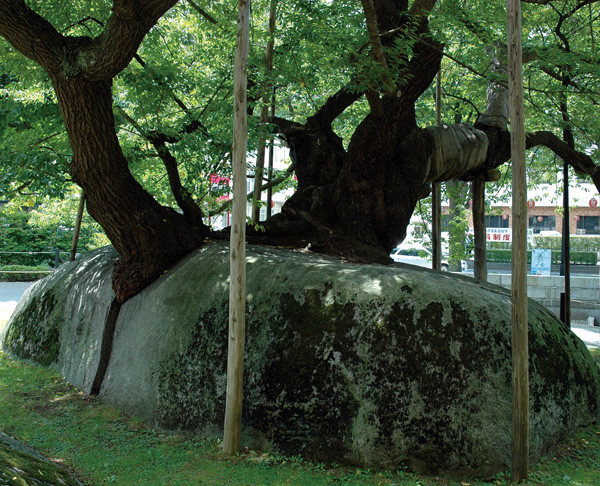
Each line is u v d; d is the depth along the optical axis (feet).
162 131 26.23
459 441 16.21
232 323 16.74
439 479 15.79
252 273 21.01
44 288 30.32
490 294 19.36
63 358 25.71
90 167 22.27
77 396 22.34
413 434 16.33
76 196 45.27
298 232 28.17
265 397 17.83
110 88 21.85
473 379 16.81
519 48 15.23
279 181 33.04
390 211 27.86
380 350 17.16
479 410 16.52
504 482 15.51
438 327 17.40
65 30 27.04
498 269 73.05
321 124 31.04
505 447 16.24
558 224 97.25
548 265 54.75
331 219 28.76
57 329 27.35
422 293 18.10
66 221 54.95
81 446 17.61
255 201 26.50
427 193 30.96
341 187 28.37
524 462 15.43
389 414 16.49
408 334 17.29
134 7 18.52
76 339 25.30
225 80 28.27
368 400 16.70
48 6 26.40
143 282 23.56
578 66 27.58
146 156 28.73
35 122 26.03
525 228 15.28
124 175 22.99
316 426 16.97
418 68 26.13
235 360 16.84
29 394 22.53
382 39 27.07
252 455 16.99
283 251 24.57
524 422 15.39
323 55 26.99
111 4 28.53
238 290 16.62
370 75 23.58
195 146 24.70
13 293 52.26
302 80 27.17
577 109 35.12
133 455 16.97
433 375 16.78
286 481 15.35
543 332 19.39
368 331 17.51
